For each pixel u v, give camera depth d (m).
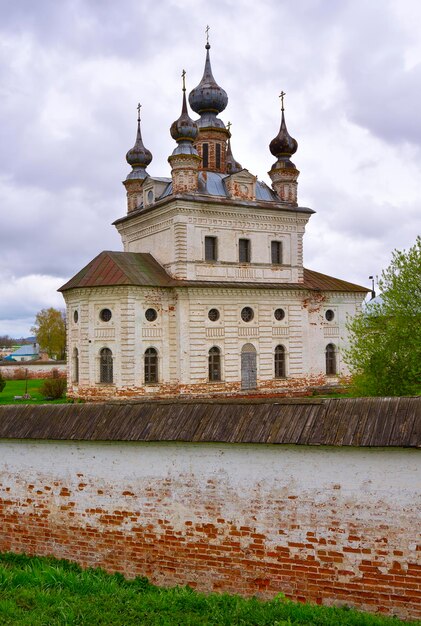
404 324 26.61
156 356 42.47
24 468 15.06
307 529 12.10
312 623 10.18
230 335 44.41
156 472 13.53
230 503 12.78
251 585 12.46
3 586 11.91
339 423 12.12
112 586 12.09
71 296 43.16
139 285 41.16
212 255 45.03
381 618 10.51
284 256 47.88
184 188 44.16
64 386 51.56
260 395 45.25
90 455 14.28
